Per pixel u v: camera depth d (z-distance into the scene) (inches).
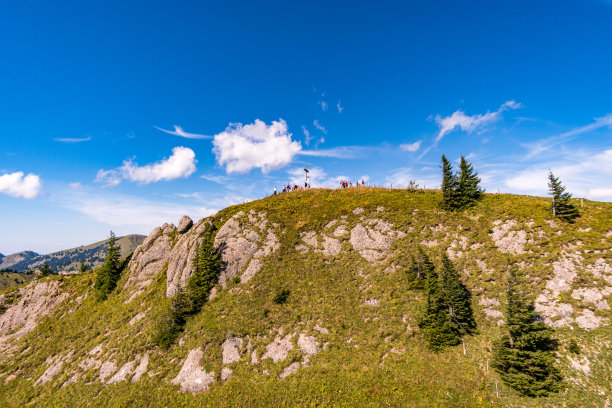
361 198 2317.9
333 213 2193.7
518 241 1625.2
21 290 2591.0
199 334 1531.7
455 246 1736.0
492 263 1573.6
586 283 1336.1
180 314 1649.9
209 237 2145.7
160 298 1919.3
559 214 1651.1
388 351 1317.7
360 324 1464.1
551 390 1037.8
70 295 2390.5
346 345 1375.5
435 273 1530.5
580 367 1095.6
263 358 1376.7
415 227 1925.4
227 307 1662.2
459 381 1134.4
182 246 2218.3
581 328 1217.4
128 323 1834.4
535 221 1676.9
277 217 2237.9
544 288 1390.3
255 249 2030.0
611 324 1186.6
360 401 1120.2
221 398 1227.9
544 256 1501.0
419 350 1298.0
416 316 1416.1
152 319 1736.0
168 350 1518.2
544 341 1166.3
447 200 1996.8
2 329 2258.9
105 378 1494.8
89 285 2438.5
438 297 1374.3
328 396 1157.7
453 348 1285.7
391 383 1172.5
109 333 1820.9
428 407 1056.8
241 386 1266.0
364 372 1237.1
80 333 1936.5
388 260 1784.0
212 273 1862.7
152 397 1300.4
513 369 1080.8
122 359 1555.1
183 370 1379.2
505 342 1150.3
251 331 1496.1
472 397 1069.8
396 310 1489.9
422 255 1628.9
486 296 1453.0
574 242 1496.1
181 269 2009.1
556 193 1663.4
